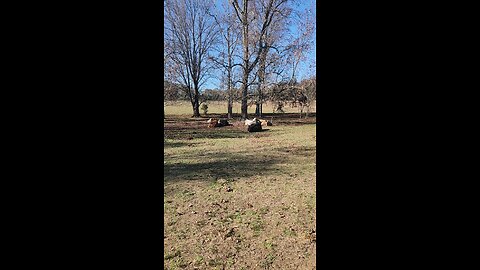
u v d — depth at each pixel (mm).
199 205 4402
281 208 4281
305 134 13430
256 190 5129
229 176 6074
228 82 22797
